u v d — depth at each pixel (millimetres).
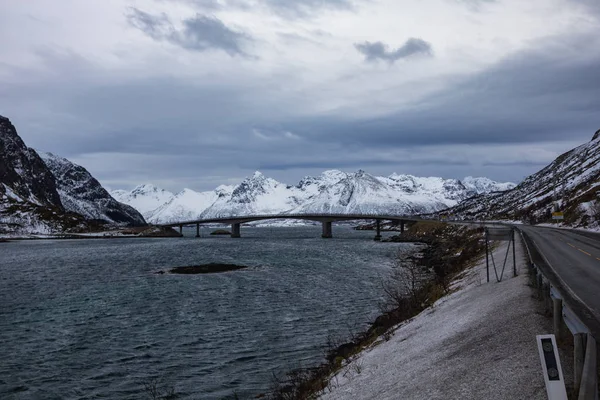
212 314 39906
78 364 27062
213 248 137375
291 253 110312
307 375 22109
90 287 59156
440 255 72250
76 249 144000
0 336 33812
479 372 11766
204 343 30578
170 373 25094
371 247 125125
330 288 52375
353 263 82062
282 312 39719
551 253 39500
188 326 35625
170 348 29719
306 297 46875
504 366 11594
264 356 27250
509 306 17750
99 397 22203
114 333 34125
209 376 24359
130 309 43344
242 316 38625
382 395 13164
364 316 36812
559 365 7855
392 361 16844
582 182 152625
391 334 22844
